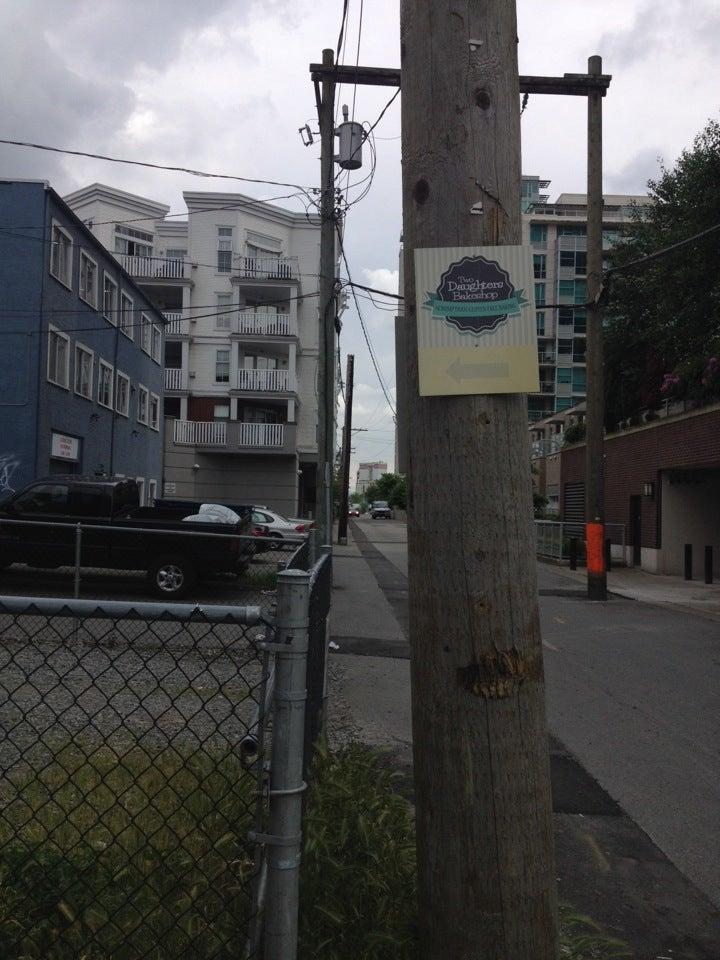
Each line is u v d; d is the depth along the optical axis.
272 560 14.32
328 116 15.84
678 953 3.86
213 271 41.19
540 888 2.49
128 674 7.54
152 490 33.66
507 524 2.52
